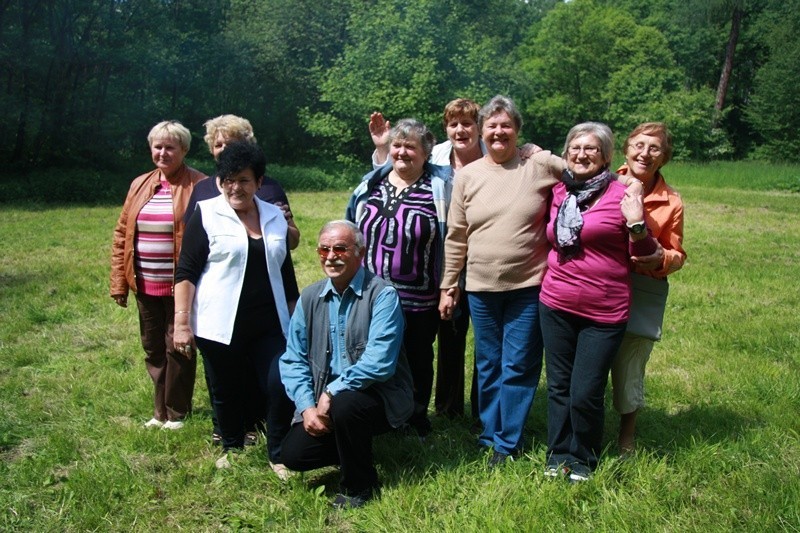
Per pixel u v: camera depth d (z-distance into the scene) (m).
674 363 5.48
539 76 40.31
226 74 28.20
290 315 3.81
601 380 3.38
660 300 3.70
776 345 5.84
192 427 4.16
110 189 18.77
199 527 3.21
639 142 3.60
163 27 23.81
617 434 4.13
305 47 30.30
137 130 24.16
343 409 3.21
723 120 43.22
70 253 9.94
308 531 3.10
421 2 24.91
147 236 4.11
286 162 30.39
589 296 3.36
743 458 3.72
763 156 38.41
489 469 3.64
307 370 3.46
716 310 7.08
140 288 4.15
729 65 39.59
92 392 4.82
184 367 4.22
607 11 42.59
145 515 3.28
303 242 10.52
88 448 3.99
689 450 3.79
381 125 4.46
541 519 3.08
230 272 3.59
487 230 3.67
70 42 20.77
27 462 3.74
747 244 11.48
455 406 4.43
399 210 3.91
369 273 3.48
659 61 41.34
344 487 3.37
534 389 3.74
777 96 37.34
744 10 39.38
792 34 37.84
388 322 3.35
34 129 20.66
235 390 3.75
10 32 19.27
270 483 3.55
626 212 3.23
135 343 5.92
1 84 20.47
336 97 25.06
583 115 41.03
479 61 26.42
